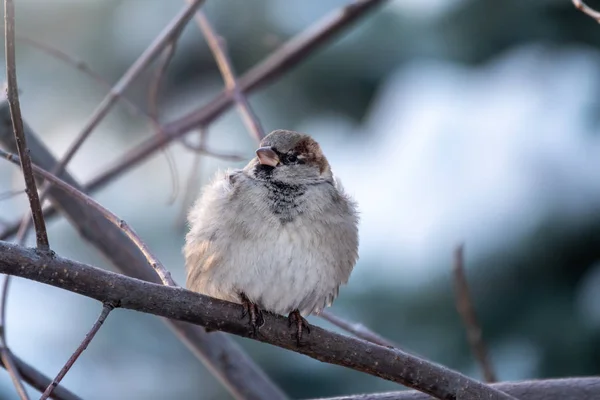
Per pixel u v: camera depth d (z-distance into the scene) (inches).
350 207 293.4
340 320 295.3
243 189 280.2
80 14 450.3
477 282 422.0
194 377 477.7
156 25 450.3
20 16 447.5
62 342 489.1
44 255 218.2
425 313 421.1
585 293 413.4
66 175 327.6
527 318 415.5
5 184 468.8
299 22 450.6
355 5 366.3
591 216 415.5
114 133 473.7
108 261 335.3
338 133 469.4
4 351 244.2
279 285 273.0
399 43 441.1
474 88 450.0
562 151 429.1
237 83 331.0
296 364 439.8
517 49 433.1
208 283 277.1
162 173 472.1
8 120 319.3
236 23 453.7
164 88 464.4
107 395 478.3
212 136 469.7
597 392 264.4
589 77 433.4
